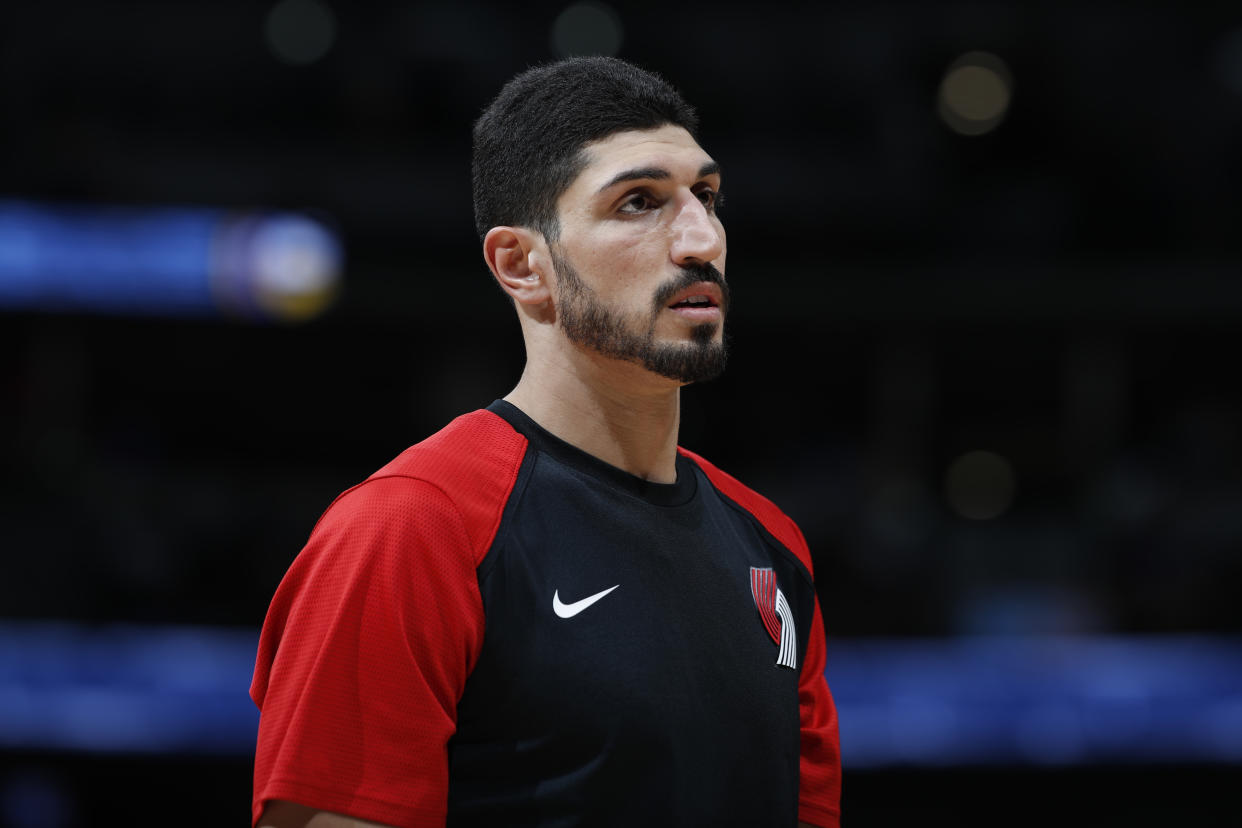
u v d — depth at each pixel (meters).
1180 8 47.94
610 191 4.71
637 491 4.97
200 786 34.91
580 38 49.81
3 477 41.94
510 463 4.81
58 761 32.97
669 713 4.46
